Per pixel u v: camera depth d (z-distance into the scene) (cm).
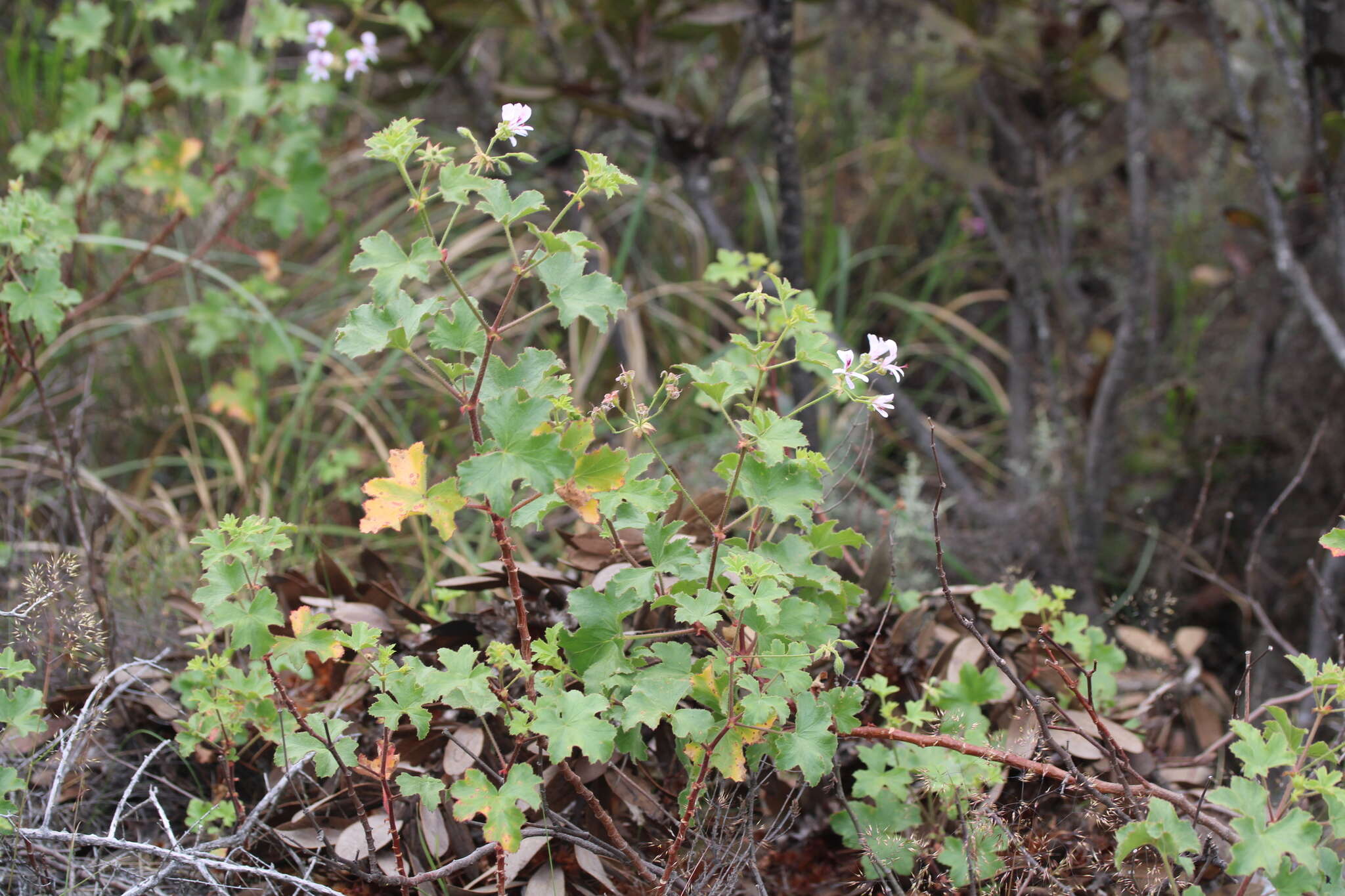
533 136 348
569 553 182
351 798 167
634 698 134
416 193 133
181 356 334
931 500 319
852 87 425
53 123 331
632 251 379
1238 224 245
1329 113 231
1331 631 215
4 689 172
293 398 327
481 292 338
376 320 133
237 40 412
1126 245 360
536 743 154
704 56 431
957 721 163
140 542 256
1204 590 275
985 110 289
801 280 254
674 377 146
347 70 248
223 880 155
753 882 168
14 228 182
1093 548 267
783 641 144
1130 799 145
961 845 157
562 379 142
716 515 179
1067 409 310
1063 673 149
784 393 234
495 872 155
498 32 368
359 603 188
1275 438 285
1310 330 283
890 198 409
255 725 159
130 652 201
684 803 150
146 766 164
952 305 381
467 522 293
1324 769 132
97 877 152
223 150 295
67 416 310
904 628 186
